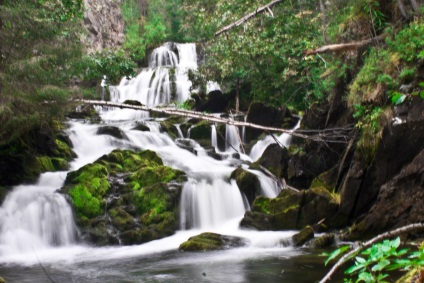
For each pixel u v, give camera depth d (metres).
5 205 11.95
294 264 8.39
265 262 8.66
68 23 12.75
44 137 14.63
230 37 14.38
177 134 18.48
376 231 10.17
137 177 13.05
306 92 15.12
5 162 12.94
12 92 10.92
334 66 12.48
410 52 9.76
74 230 11.82
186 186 12.55
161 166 13.20
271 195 13.40
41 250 11.22
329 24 13.27
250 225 11.78
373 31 11.66
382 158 10.39
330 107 12.77
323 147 13.14
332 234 10.23
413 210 9.68
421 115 9.76
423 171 9.58
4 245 11.04
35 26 11.64
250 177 13.30
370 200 10.81
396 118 10.04
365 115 10.77
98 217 12.01
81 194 12.22
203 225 12.47
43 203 11.93
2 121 11.46
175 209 12.23
